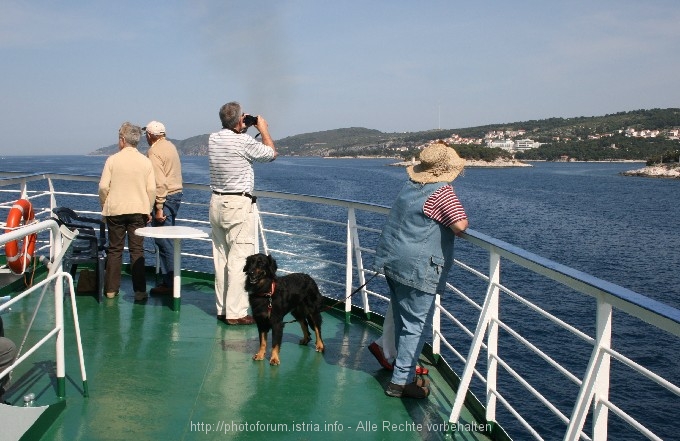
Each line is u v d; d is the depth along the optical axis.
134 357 4.78
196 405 3.93
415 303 4.01
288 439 3.53
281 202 44.06
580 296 21.23
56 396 3.94
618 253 34.25
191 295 6.82
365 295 6.12
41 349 4.88
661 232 43.97
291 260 19.98
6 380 3.38
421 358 5.18
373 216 38.59
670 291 25.47
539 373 13.59
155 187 6.45
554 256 32.94
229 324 5.69
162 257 6.76
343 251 22.95
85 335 5.29
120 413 3.77
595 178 129.62
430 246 3.86
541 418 11.47
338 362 4.86
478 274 3.86
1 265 7.29
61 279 3.82
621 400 13.01
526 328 17.08
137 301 6.44
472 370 3.67
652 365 15.34
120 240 6.41
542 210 57.09
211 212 5.61
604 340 2.43
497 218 49.03
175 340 5.23
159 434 3.51
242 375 4.50
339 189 68.00
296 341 5.43
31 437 3.37
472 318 17.31
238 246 5.58
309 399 4.11
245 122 5.67
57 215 6.30
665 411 12.48
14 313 5.89
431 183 3.87
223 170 5.46
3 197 35.19
